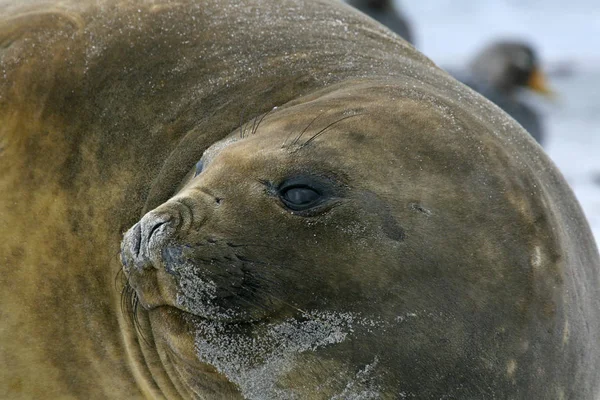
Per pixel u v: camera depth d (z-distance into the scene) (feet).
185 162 59.82
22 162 63.52
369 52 66.23
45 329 61.36
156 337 55.67
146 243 49.47
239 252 48.91
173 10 67.82
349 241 49.24
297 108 56.49
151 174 61.26
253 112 60.80
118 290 59.31
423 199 50.44
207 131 60.54
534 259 51.62
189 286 48.85
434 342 49.26
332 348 49.24
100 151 62.44
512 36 435.12
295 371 49.75
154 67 64.44
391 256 49.26
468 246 50.21
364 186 50.29
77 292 60.80
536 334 50.96
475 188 51.62
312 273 48.93
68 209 61.82
